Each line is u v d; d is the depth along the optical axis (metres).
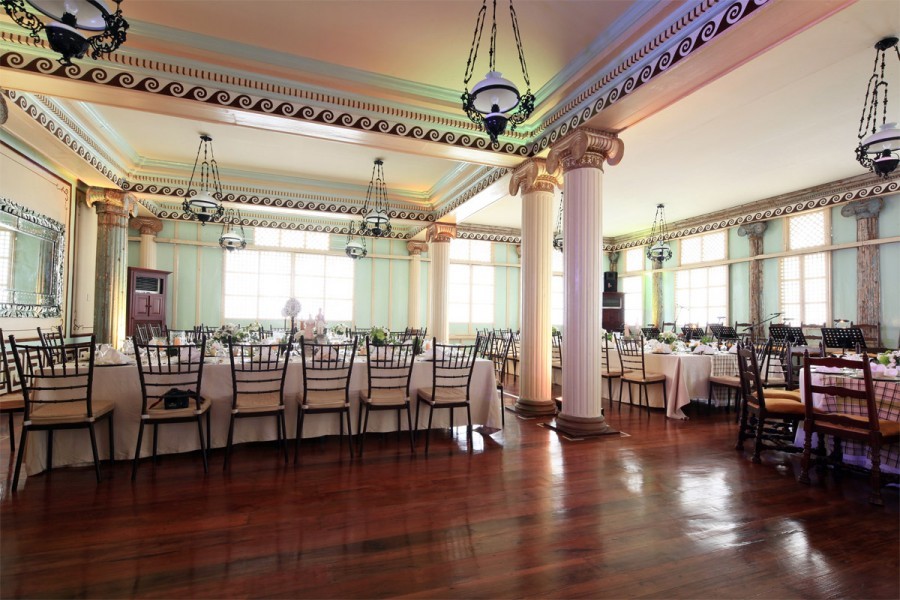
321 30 4.07
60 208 6.57
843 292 8.46
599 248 4.83
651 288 12.43
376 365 4.37
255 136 6.46
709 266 10.88
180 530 2.56
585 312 4.77
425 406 4.65
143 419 3.38
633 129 5.92
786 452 4.18
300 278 11.14
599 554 2.36
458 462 3.82
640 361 6.36
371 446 4.26
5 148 5.31
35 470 3.36
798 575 2.18
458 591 2.02
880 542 2.50
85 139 5.89
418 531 2.58
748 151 6.71
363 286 11.66
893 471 3.40
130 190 7.34
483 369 4.80
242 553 2.32
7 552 2.30
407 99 5.14
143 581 2.07
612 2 3.65
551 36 4.11
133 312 8.80
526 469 3.65
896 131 3.93
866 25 3.70
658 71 3.73
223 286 10.48
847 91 4.88
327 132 5.07
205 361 4.13
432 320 9.30
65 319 6.80
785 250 9.30
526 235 5.78
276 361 4.13
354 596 1.98
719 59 3.47
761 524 2.71
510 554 2.34
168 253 10.06
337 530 2.58
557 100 5.07
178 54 4.29
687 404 6.17
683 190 8.81
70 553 2.30
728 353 6.36
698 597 2.00
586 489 3.24
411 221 9.30
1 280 5.35
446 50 4.36
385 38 4.18
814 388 3.35
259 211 10.34
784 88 4.82
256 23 3.99
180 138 6.56
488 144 5.53
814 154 6.86
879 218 7.95
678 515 2.83
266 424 4.18
